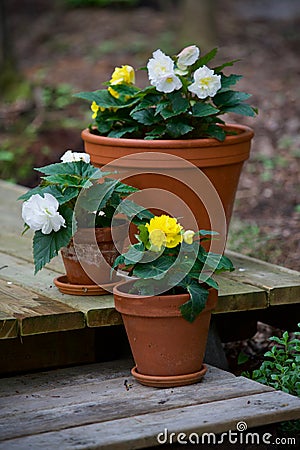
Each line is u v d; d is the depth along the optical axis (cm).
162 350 302
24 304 327
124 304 301
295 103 849
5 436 266
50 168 333
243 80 947
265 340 433
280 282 355
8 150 783
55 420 279
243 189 660
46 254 321
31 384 318
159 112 364
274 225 584
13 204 521
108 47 1141
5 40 919
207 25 1142
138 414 283
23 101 891
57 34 1240
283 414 282
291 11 1348
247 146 373
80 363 354
